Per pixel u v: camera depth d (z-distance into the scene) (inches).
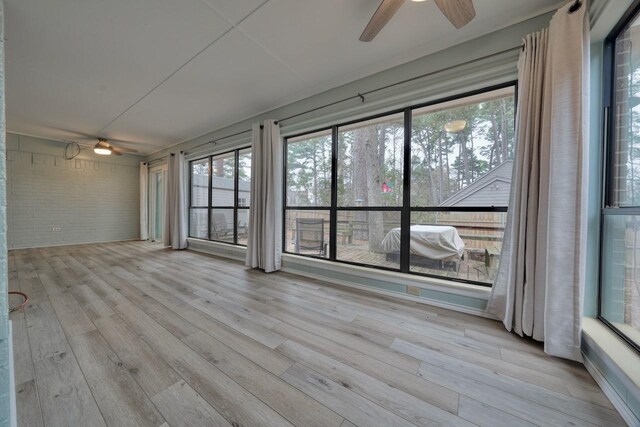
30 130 178.4
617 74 57.2
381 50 87.1
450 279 89.5
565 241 57.1
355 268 107.7
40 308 83.9
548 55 61.3
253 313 82.8
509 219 72.3
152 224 248.7
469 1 54.2
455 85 83.4
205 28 76.5
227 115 148.3
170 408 43.9
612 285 57.4
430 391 48.6
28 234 194.9
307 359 58.4
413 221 97.5
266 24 75.0
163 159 231.6
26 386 48.2
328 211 122.9
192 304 89.6
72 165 214.4
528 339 66.7
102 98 124.9
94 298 93.6
